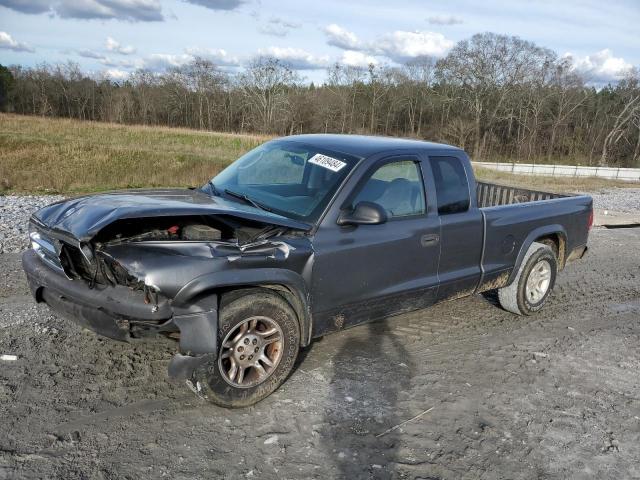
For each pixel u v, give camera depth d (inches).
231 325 134.8
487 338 205.9
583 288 287.0
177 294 125.6
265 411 142.9
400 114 4069.9
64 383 148.3
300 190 164.7
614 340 214.2
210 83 4099.4
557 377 176.9
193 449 124.9
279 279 140.4
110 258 129.3
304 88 3961.6
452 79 3580.2
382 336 199.9
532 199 266.1
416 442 134.3
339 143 180.9
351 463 124.1
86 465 116.2
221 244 134.8
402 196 175.5
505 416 149.9
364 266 162.4
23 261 156.9
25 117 1947.6
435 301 191.5
